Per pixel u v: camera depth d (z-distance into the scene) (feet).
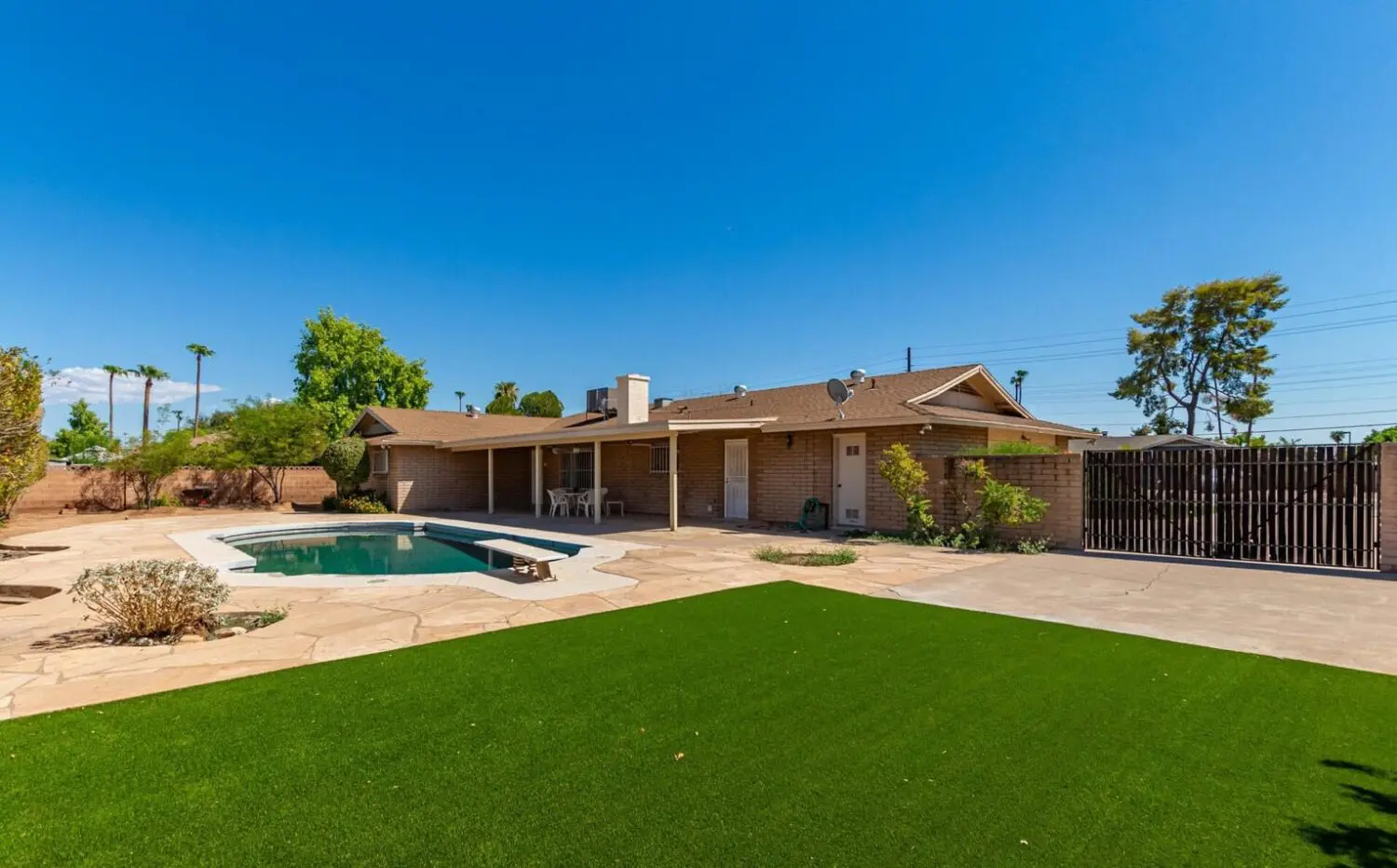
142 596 17.38
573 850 7.59
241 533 48.70
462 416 83.30
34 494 65.87
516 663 15.31
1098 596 23.26
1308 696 12.78
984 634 17.93
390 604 22.13
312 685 13.67
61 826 8.15
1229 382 112.27
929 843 7.74
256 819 8.33
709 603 22.47
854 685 13.61
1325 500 29.17
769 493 52.70
